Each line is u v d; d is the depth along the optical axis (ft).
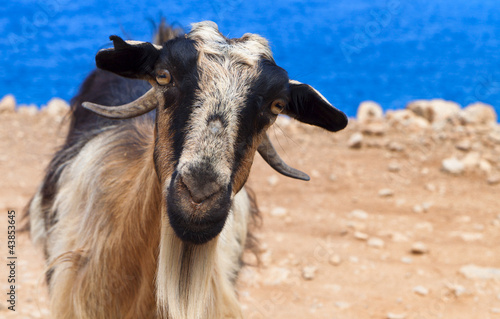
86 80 19.48
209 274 12.07
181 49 11.18
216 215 10.55
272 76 11.28
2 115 46.32
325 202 32.14
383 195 32.94
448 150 39.06
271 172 36.17
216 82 10.89
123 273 12.84
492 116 44.55
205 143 10.50
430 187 34.06
